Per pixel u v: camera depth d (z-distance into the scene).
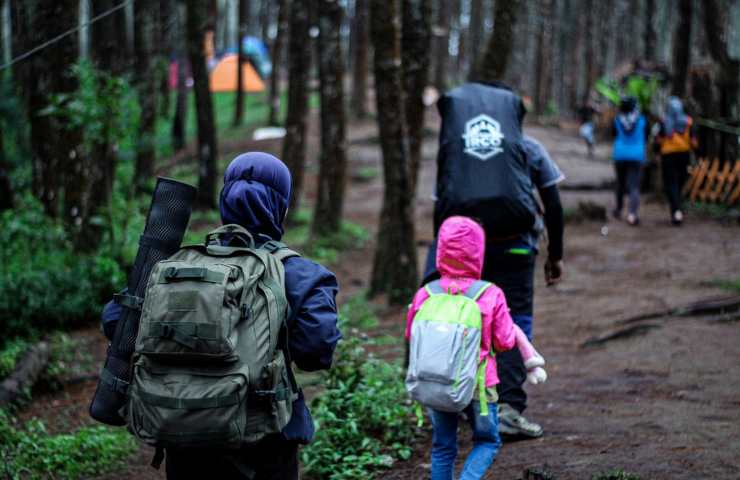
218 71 47.06
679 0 17.36
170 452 2.90
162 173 20.61
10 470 5.67
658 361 7.12
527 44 65.38
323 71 17.44
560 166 28.59
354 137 34.47
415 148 11.27
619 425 5.52
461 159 5.26
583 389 6.55
